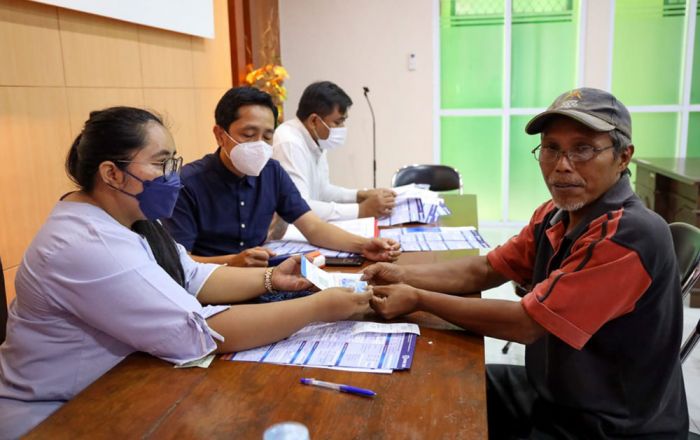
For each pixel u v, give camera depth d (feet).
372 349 3.78
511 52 16.16
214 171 6.39
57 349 3.79
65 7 8.23
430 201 8.19
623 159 3.97
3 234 7.55
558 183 3.95
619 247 3.64
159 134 3.84
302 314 3.92
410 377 3.41
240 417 3.03
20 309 3.83
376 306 4.25
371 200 7.99
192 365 3.61
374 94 16.72
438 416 3.00
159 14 10.64
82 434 2.90
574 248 3.92
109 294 3.59
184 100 12.07
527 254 4.87
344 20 16.40
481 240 6.54
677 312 3.89
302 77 16.90
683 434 4.03
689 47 15.37
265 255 5.41
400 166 17.07
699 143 15.97
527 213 17.20
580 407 3.96
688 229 5.53
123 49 9.89
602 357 3.92
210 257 5.79
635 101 15.97
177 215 6.19
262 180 6.61
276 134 8.50
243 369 3.55
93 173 3.78
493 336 3.95
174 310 3.63
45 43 8.13
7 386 3.88
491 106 16.66
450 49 16.48
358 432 2.87
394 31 16.26
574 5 15.57
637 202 3.94
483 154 17.04
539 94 16.31
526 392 4.77
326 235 6.47
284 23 16.69
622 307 3.68
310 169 8.70
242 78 14.75
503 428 4.42
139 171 3.76
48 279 3.62
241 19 14.58
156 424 2.98
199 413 3.08
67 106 8.59
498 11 15.97
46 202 8.25
